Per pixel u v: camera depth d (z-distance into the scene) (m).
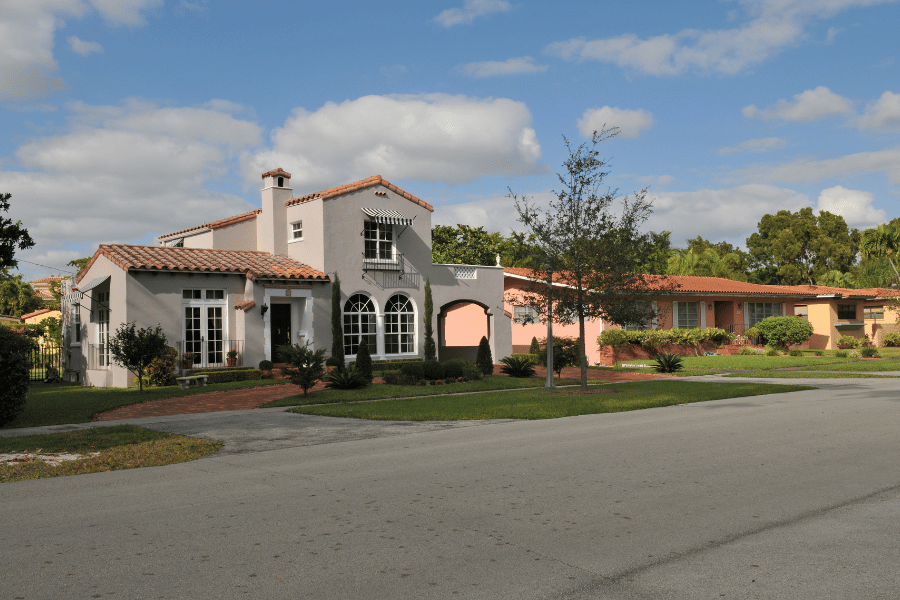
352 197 26.41
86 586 4.61
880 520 5.91
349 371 20.70
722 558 5.00
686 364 30.36
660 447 9.75
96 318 24.16
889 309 46.09
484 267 30.42
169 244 31.00
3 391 13.96
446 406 15.66
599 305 18.28
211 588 4.54
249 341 23.67
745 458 8.77
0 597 4.42
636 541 5.43
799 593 4.34
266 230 27.89
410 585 4.55
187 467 9.09
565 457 9.11
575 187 18.23
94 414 15.27
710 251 54.91
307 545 5.44
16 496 7.46
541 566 4.89
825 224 70.81
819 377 23.98
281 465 9.07
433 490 7.32
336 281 25.56
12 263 22.03
